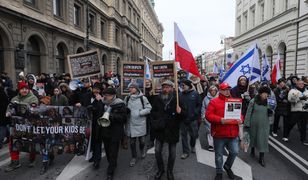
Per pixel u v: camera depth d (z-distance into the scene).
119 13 38.53
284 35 24.48
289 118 8.03
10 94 8.27
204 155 6.69
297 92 7.80
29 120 5.62
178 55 5.94
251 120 6.01
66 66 21.75
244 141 5.96
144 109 5.96
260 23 31.03
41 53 18.25
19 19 15.40
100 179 5.21
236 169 5.73
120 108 5.19
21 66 15.47
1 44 14.69
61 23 21.03
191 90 6.70
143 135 6.08
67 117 5.71
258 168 5.81
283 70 25.73
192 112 6.54
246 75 7.61
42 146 5.62
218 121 4.79
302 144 7.79
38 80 11.26
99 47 30.39
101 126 5.31
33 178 5.23
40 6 17.92
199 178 5.23
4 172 5.54
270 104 7.41
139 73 8.12
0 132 6.75
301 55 21.94
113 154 5.17
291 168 5.82
